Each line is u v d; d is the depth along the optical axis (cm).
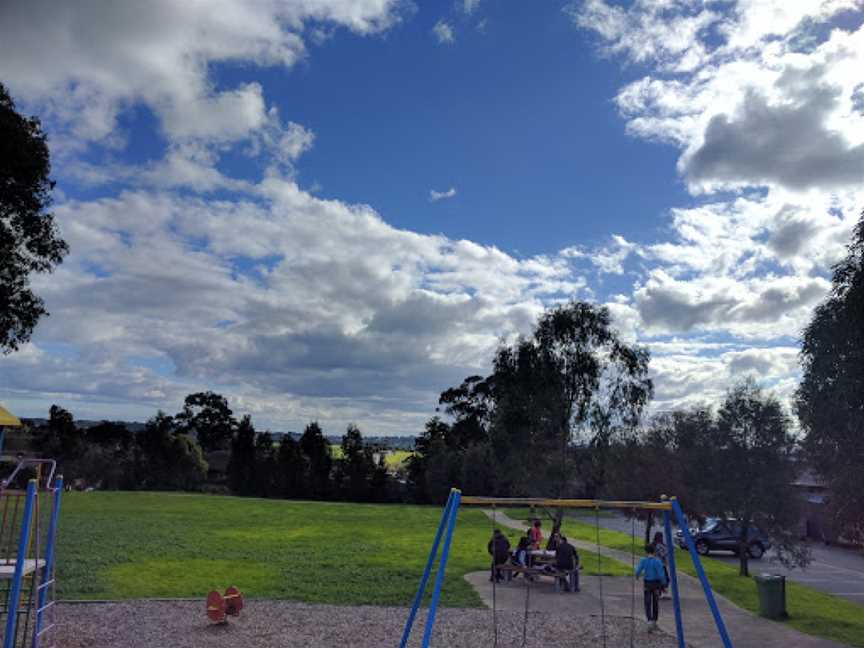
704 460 2717
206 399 11406
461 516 5103
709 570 2784
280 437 8838
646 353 4106
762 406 2602
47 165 3284
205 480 8856
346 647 1305
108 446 8819
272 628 1427
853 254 1420
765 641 1473
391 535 3578
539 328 4138
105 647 1230
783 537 2489
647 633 1507
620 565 2662
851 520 1483
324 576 2117
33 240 3322
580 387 4056
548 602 1823
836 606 2056
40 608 1132
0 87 3158
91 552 2416
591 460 4000
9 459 1181
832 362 1420
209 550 2645
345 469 8588
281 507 5397
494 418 4291
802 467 2506
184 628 1394
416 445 8675
